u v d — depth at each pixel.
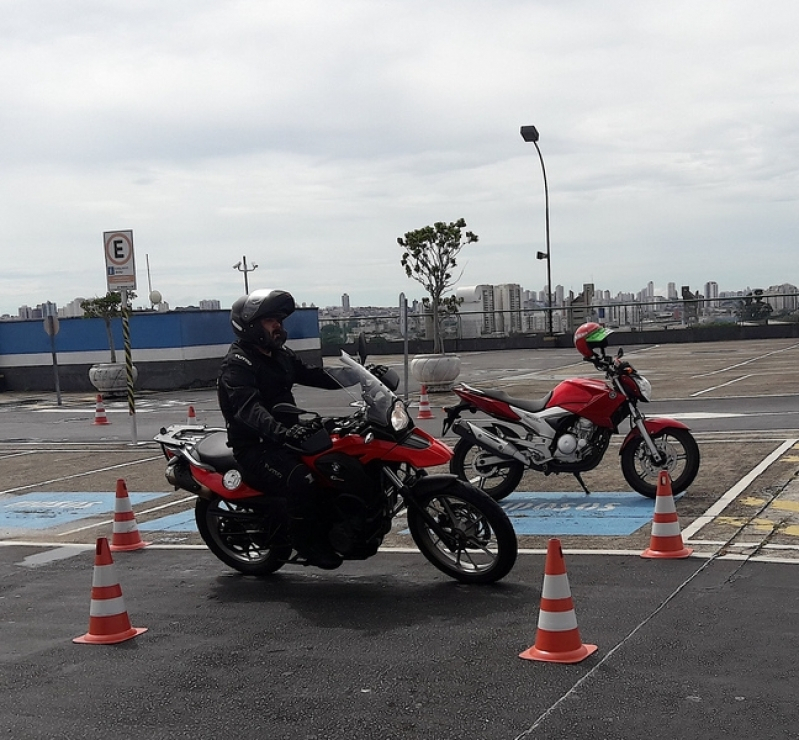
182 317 30.12
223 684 5.22
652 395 20.47
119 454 15.61
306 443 6.54
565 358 37.91
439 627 5.97
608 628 5.71
